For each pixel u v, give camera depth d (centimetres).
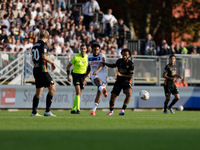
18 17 7419
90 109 6372
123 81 4200
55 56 6175
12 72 6047
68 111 5722
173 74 5228
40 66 3597
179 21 11662
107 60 6397
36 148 1562
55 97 6016
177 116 4409
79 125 2667
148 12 11681
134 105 6425
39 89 3700
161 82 6738
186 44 11838
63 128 2425
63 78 6244
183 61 6850
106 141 1811
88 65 4231
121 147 1617
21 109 5991
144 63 6606
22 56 6094
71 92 6106
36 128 2411
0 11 7512
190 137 2055
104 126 2622
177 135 2141
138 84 7106
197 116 4500
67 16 8569
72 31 7781
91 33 8119
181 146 1694
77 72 4566
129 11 11694
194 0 11581
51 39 7269
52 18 7762
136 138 1955
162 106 6612
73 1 9969
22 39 7144
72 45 7550
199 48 8094
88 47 7044
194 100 6762
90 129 2383
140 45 7762
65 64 6234
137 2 11775
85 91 6188
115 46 7894
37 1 7975
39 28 7375
